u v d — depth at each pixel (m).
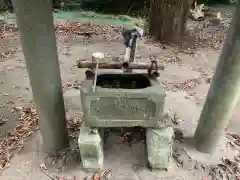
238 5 2.17
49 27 2.17
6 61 5.33
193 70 5.09
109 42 6.42
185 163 2.76
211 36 7.10
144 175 2.65
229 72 2.33
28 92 4.24
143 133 3.05
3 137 3.16
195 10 8.58
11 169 2.71
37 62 2.24
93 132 2.50
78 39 6.54
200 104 3.83
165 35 6.39
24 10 2.03
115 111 2.34
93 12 9.68
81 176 2.63
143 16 9.39
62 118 2.67
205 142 2.80
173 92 4.11
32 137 3.09
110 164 2.75
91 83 2.35
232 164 2.78
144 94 2.24
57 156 2.80
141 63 2.41
